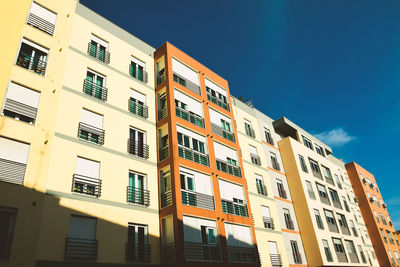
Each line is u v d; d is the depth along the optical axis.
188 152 17.41
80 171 13.23
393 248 40.88
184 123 17.97
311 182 27.91
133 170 15.35
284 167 27.98
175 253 13.83
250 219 18.69
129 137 16.22
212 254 15.38
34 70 13.47
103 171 14.02
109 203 13.49
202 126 19.52
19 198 10.64
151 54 20.62
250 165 23.80
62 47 14.91
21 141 11.59
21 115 12.24
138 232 14.21
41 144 12.08
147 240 14.21
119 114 16.23
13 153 11.24
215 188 17.53
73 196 12.44
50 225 11.29
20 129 11.73
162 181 16.27
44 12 15.03
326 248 24.66
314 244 23.75
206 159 18.34
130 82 17.97
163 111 18.22
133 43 19.66
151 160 16.58
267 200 23.30
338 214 29.95
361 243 30.64
